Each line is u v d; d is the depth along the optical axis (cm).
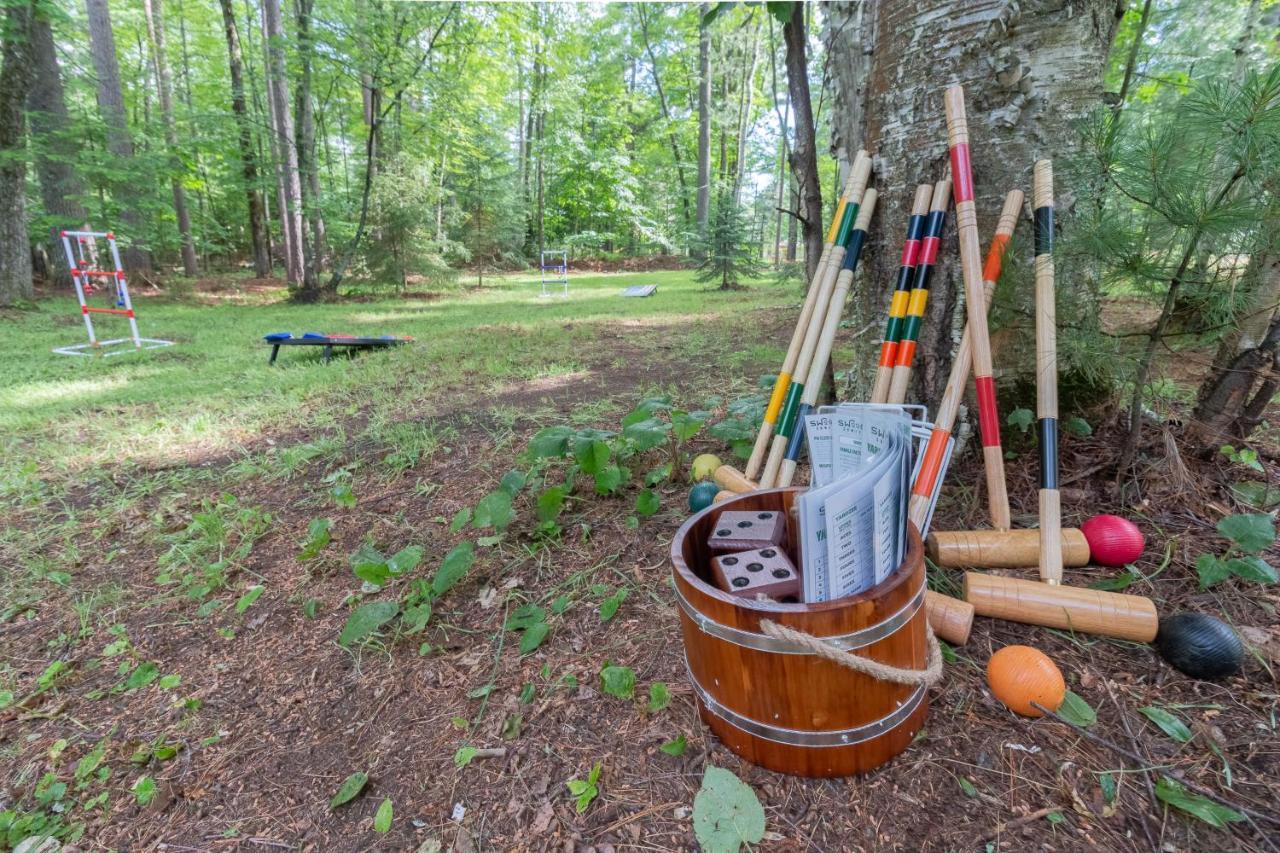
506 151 2319
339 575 239
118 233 1298
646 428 238
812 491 110
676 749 137
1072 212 192
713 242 1230
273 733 173
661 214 2766
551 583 209
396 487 301
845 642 111
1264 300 176
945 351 209
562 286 1591
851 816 118
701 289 1281
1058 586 156
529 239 2431
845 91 306
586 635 181
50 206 1178
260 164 1414
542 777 138
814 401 220
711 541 138
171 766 169
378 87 1242
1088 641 150
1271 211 150
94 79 1219
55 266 1268
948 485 212
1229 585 160
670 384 432
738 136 2148
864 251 232
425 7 1225
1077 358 189
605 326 745
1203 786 115
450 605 207
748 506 150
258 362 630
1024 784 120
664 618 182
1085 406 213
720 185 2230
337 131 2177
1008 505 189
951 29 192
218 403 471
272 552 262
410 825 135
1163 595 160
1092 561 173
